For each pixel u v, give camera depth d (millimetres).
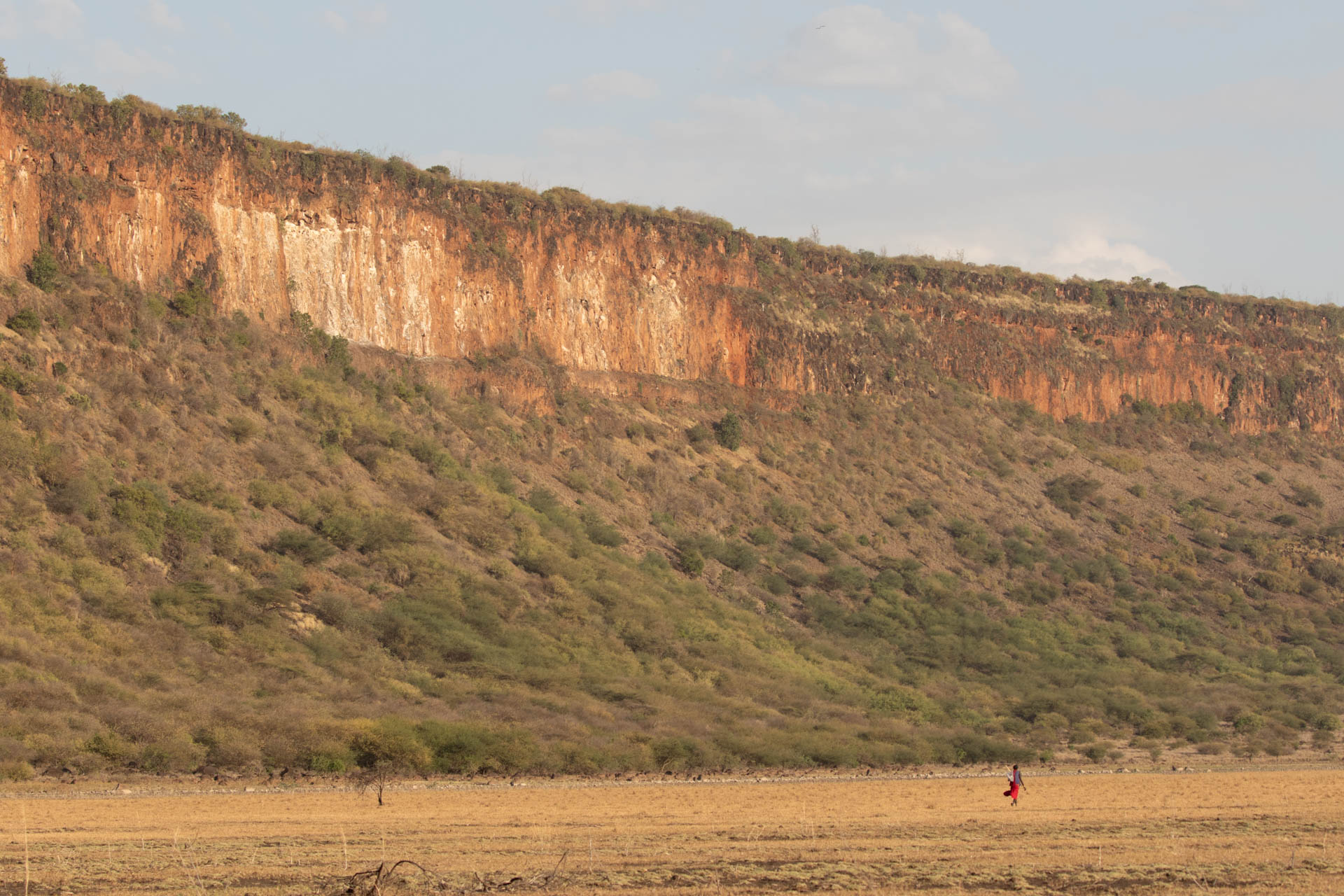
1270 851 38750
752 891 31969
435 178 113875
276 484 83562
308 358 99438
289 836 39781
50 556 67438
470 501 94250
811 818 46781
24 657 59094
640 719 72188
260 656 67375
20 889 30953
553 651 80500
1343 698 108750
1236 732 92625
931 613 111375
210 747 56219
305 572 76875
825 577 112750
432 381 108062
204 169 96812
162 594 69062
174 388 85500
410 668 72875
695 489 118062
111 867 33875
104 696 58281
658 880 33188
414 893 31312
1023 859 37125
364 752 58531
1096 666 108688
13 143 86312
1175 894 31953
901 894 31875
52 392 77500
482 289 115438
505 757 60562
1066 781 65500
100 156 91000
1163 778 67688
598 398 122062
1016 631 112812
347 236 106125
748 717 77750
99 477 74750
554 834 41031
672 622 91375
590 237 125312
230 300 96938
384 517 85750
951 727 84812
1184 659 114312
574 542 97062
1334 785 63312
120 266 90312
